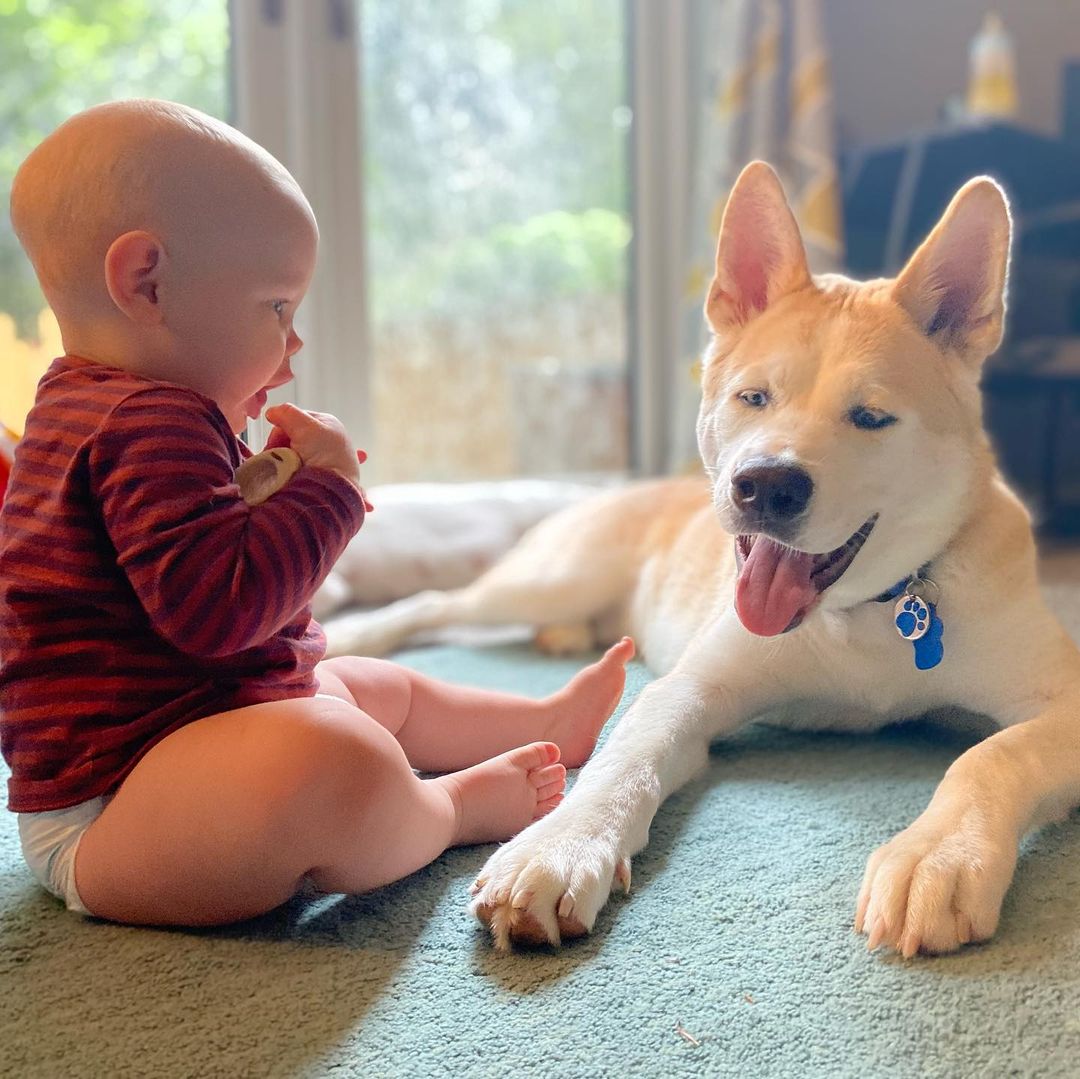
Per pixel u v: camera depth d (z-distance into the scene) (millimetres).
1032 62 3711
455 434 3248
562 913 915
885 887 934
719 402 1345
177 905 934
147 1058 783
